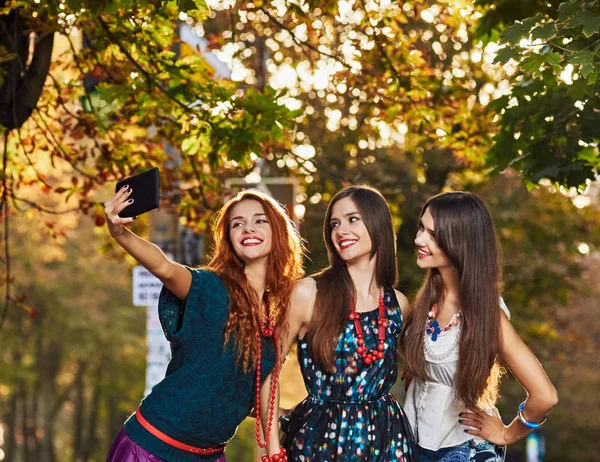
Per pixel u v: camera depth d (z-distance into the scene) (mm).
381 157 16469
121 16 7555
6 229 9016
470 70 13273
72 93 8680
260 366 5297
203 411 5160
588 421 25609
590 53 5602
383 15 8734
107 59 8250
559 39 6070
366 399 5410
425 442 5512
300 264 5574
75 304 30234
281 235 5438
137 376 32562
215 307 5191
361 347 5422
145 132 9078
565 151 7309
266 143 8031
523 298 18375
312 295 5484
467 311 5398
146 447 5121
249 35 12812
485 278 5410
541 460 25234
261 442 5469
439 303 5574
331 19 9484
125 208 4879
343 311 5434
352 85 8984
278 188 9719
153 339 9031
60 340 30531
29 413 39719
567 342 20969
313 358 5441
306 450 5367
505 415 23766
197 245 9141
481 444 5508
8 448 36219
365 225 5527
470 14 7949
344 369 5406
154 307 9047
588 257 21516
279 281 5438
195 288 5172
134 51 8047
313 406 5430
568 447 27672
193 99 7707
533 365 5406
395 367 5531
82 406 35094
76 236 29406
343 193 5609
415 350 5496
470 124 9031
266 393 5438
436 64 12938
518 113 7328
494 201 17984
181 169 9234
